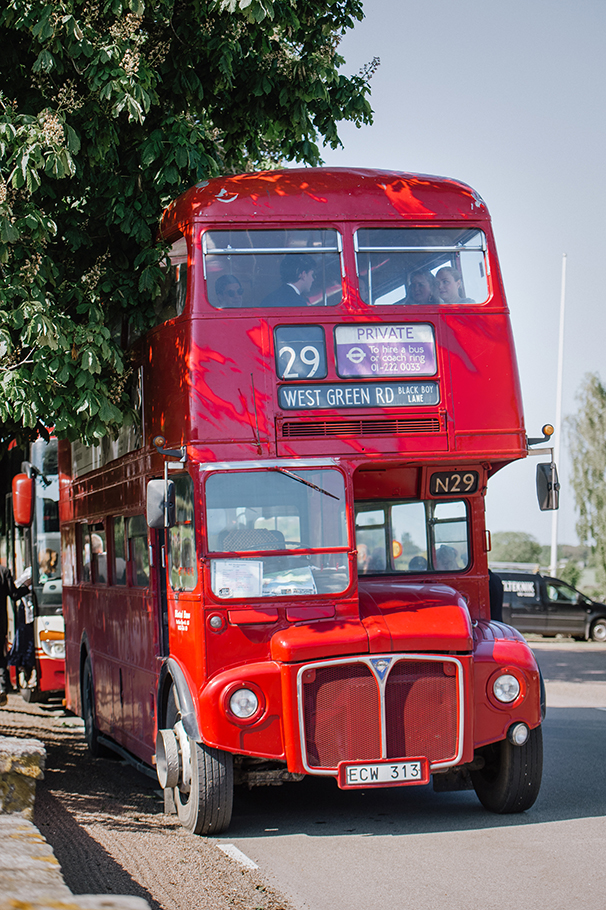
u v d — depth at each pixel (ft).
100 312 31.17
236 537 27.02
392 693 25.98
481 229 29.40
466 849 24.68
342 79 38.17
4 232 28.91
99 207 33.86
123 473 36.45
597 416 144.36
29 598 59.72
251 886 21.22
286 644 25.81
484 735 26.71
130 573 36.24
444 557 30.76
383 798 32.42
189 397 27.43
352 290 28.30
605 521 143.23
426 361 28.40
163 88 35.70
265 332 27.78
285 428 27.58
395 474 29.55
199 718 26.25
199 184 28.99
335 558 27.32
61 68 30.83
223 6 32.50
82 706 47.26
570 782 33.65
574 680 70.95
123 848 23.89
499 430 28.53
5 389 29.17
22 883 13.69
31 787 25.68
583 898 20.40
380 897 20.65
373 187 29.09
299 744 25.55
